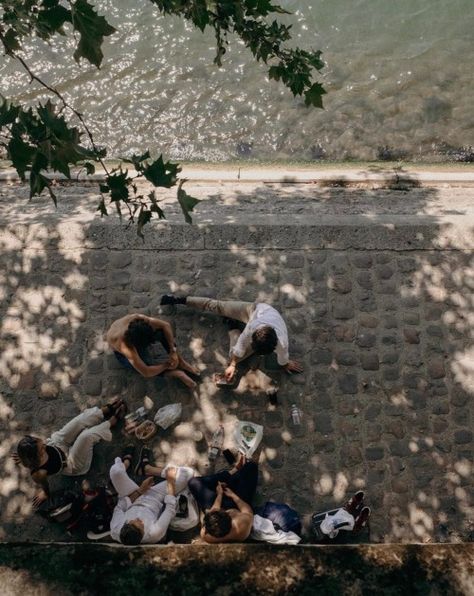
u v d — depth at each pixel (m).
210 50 10.85
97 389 6.51
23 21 3.66
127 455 6.19
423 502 6.07
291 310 6.89
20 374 6.56
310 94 4.82
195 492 5.86
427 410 6.43
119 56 10.85
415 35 11.02
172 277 7.03
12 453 6.25
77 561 2.65
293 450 6.27
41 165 3.21
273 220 7.39
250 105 10.38
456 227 7.23
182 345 6.71
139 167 3.60
